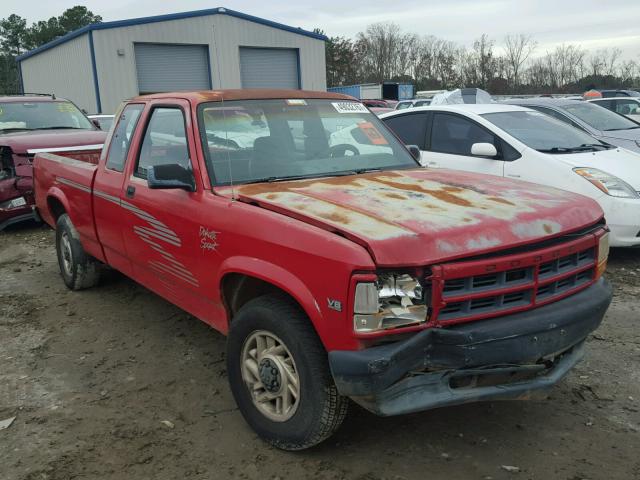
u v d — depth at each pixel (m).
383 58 75.00
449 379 2.94
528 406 3.80
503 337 2.91
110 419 3.76
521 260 2.97
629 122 10.20
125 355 4.72
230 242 3.44
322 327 2.89
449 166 7.61
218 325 3.86
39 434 3.60
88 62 27.25
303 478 3.12
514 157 7.07
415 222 2.96
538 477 3.09
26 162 9.08
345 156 4.43
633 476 3.09
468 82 54.81
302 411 3.12
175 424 3.69
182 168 3.80
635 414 3.69
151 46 27.92
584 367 4.33
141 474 3.20
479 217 3.07
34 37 77.19
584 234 3.34
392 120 8.58
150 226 4.31
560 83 48.75
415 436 3.48
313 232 2.96
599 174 6.56
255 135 4.18
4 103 10.86
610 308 5.47
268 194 3.53
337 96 4.89
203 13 28.56
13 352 4.82
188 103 4.14
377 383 2.73
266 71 31.36
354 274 2.74
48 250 8.30
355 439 3.46
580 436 3.46
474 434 3.50
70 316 5.58
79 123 11.23
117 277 6.65
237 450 3.39
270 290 3.54
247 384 3.46
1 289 6.53
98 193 5.12
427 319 2.84
